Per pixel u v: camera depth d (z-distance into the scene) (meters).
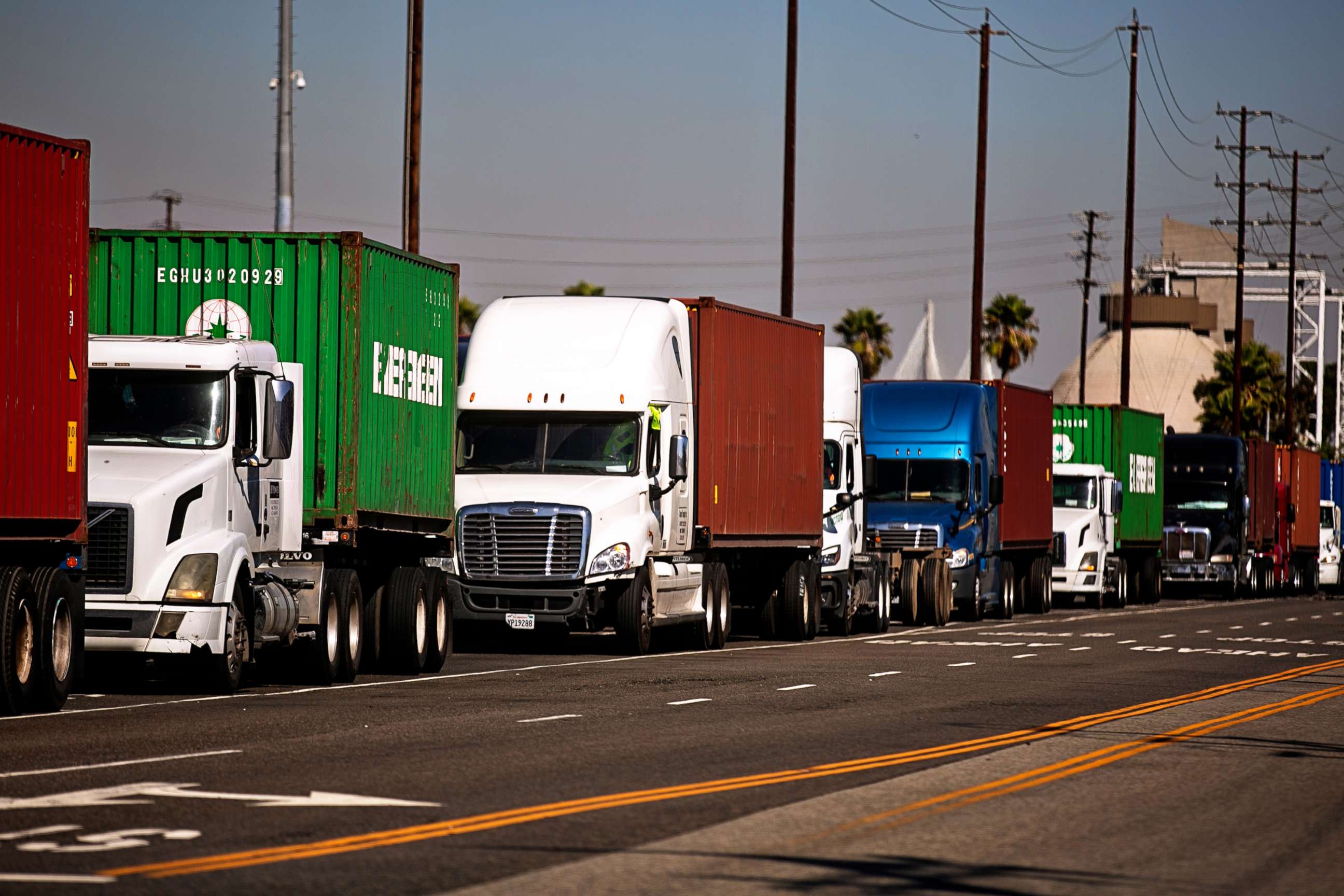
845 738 32.28
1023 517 90.88
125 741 29.75
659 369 55.78
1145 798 25.58
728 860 20.09
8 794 23.70
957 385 84.00
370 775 26.17
